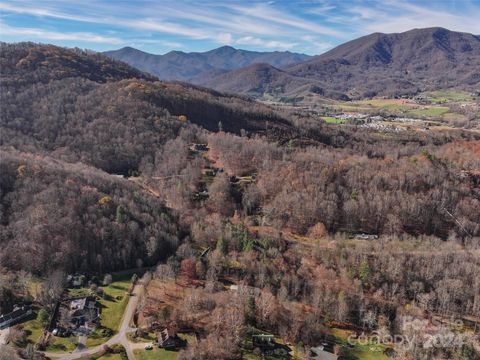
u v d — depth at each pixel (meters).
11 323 128.62
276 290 151.75
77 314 133.50
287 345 128.25
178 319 132.88
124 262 170.50
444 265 164.00
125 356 117.12
